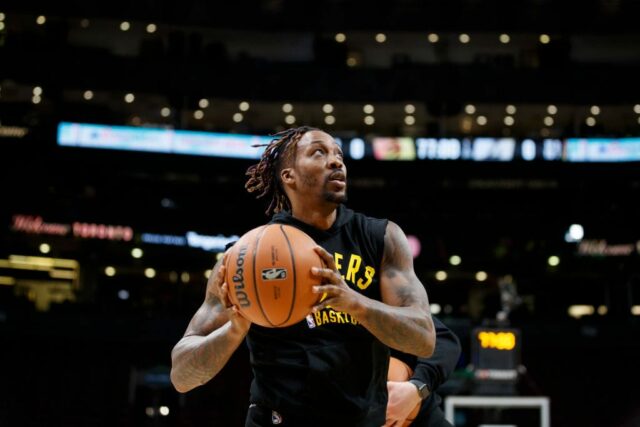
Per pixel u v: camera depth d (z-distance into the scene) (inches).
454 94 745.0
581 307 738.2
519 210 775.7
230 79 737.6
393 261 94.4
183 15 722.8
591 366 617.0
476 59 780.6
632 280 730.2
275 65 746.2
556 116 788.6
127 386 582.6
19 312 582.6
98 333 593.0
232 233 754.8
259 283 83.4
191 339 96.0
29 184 706.8
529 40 767.1
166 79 727.1
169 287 721.6
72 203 713.6
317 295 84.2
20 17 721.0
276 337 92.0
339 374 90.4
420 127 804.6
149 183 748.0
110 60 720.3
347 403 90.4
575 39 765.9
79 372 582.2
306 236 87.4
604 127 791.1
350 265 93.4
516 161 756.0
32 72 706.2
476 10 733.3
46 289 689.6
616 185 764.6
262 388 93.3
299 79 745.0
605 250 746.8
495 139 761.0
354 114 793.6
